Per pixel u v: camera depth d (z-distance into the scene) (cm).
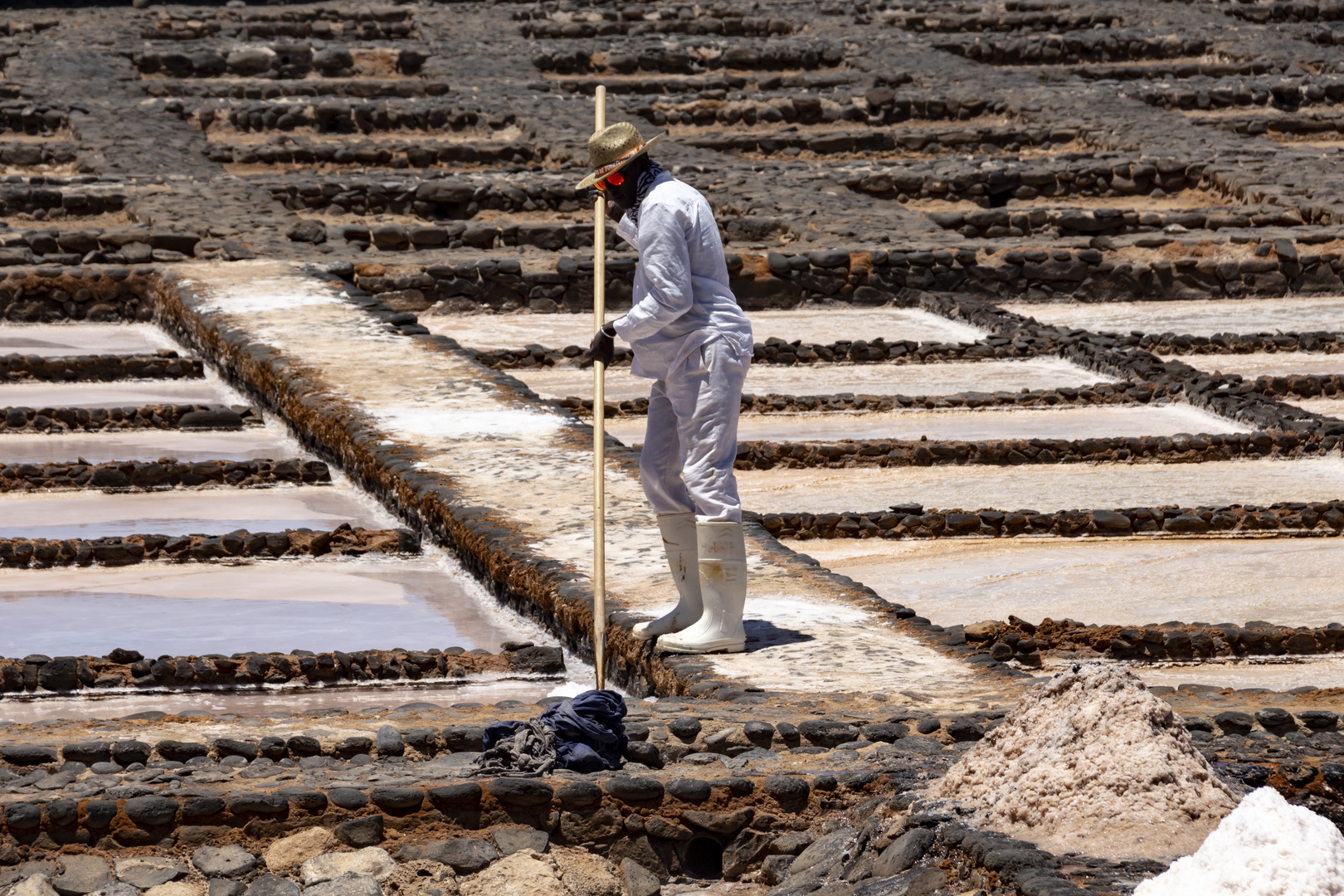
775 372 1908
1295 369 1898
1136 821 482
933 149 3322
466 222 2494
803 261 2389
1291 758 598
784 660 779
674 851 568
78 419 1522
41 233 2253
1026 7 4353
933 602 1042
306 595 1029
